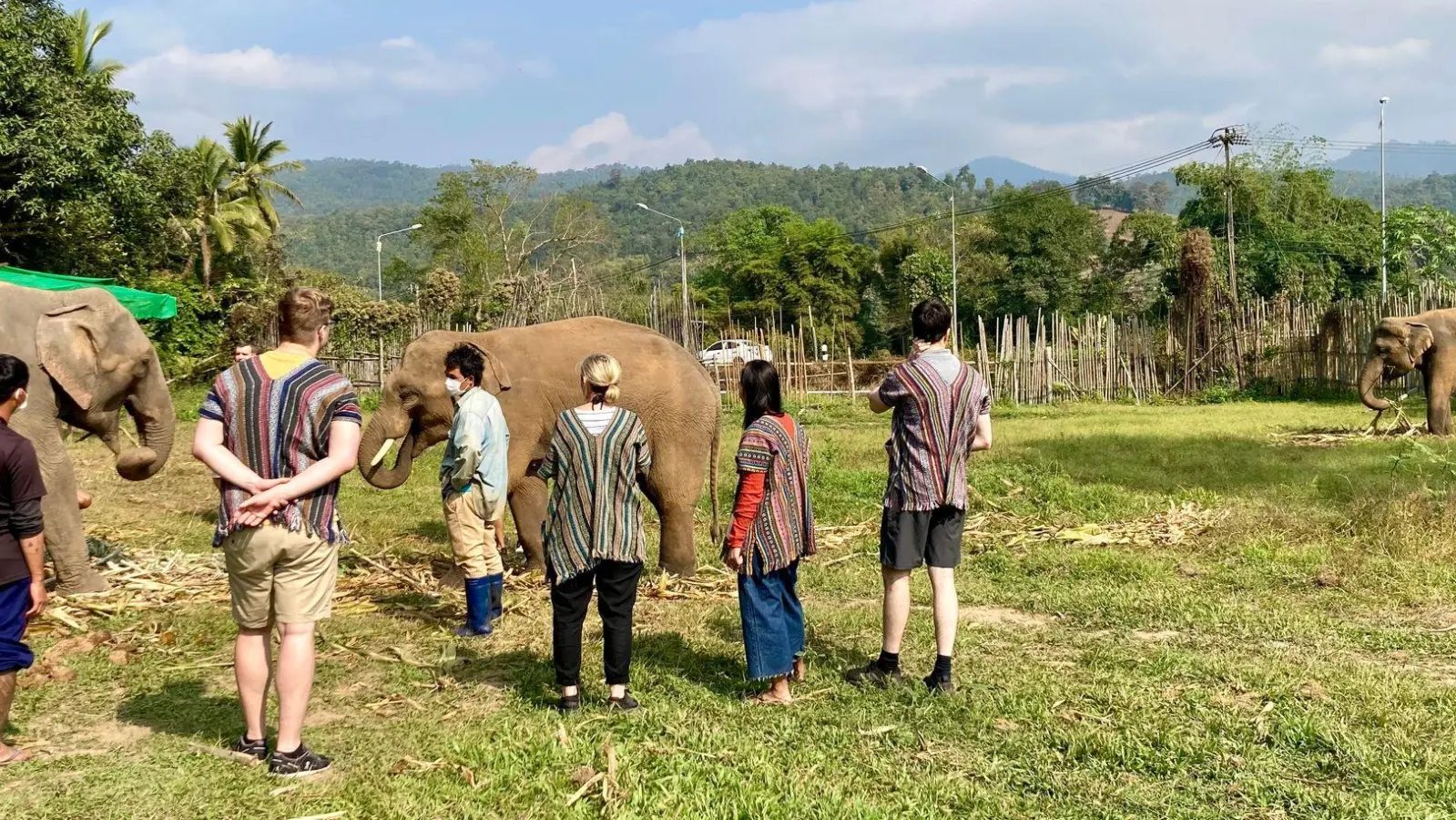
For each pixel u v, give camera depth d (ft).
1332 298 139.54
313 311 13.48
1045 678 17.17
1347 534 26.84
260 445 12.86
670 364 24.56
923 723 15.37
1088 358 85.51
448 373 20.12
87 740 14.76
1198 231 86.63
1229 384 84.69
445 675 17.65
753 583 16.02
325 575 13.28
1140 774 13.57
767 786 13.02
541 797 12.81
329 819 12.25
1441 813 12.30
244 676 13.64
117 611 21.38
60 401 23.68
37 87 67.31
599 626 20.42
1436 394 51.39
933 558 16.55
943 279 176.45
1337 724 14.71
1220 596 22.39
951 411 16.29
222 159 135.13
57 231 71.92
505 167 175.01
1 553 13.38
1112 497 33.45
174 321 91.97
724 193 649.20
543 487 25.02
